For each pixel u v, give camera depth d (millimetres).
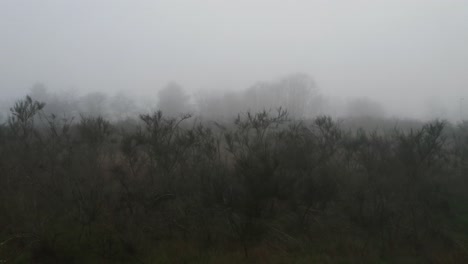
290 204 6184
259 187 5484
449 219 6844
